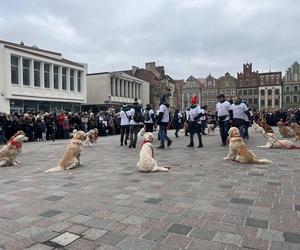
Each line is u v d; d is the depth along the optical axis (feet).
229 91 279.08
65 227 14.16
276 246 11.96
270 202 17.29
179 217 15.15
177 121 63.77
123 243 12.43
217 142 51.24
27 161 34.91
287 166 27.81
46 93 129.39
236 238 12.70
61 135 72.13
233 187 20.61
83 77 154.20
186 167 27.99
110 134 83.82
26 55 118.42
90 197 18.81
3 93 109.40
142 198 18.40
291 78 262.26
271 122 113.19
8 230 13.94
